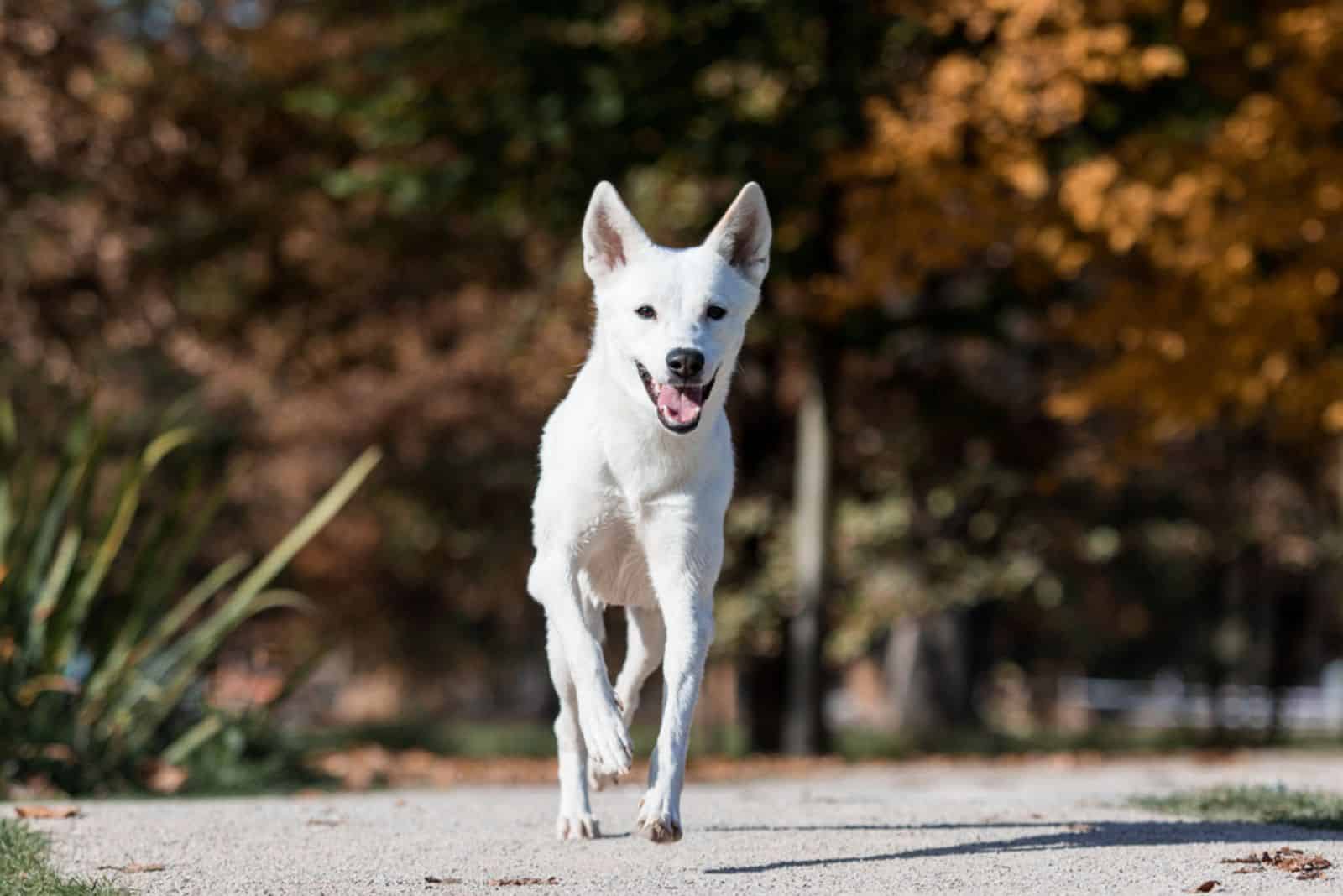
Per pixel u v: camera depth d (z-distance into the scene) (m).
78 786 10.54
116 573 12.82
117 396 27.03
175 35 21.66
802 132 16.86
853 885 5.69
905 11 16.66
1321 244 16.41
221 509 27.56
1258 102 16.28
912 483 24.92
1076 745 22.00
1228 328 16.31
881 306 18.11
